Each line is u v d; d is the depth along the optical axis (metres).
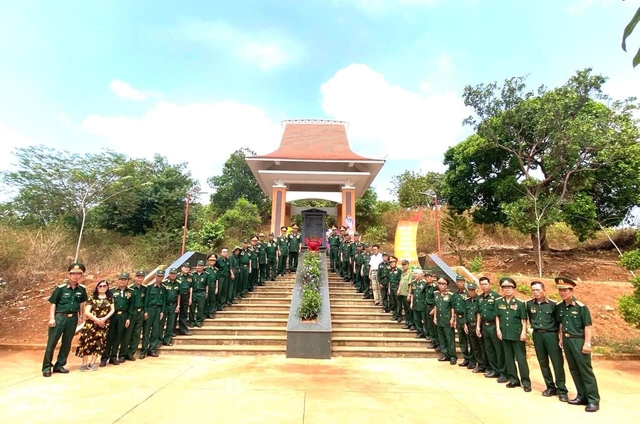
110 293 7.20
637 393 5.99
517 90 16.48
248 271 11.34
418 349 8.39
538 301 5.97
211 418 4.41
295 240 13.80
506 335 6.18
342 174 17.67
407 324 9.44
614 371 7.42
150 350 7.88
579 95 15.53
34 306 10.65
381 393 5.54
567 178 15.97
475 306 7.13
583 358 5.22
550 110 15.35
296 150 19.66
